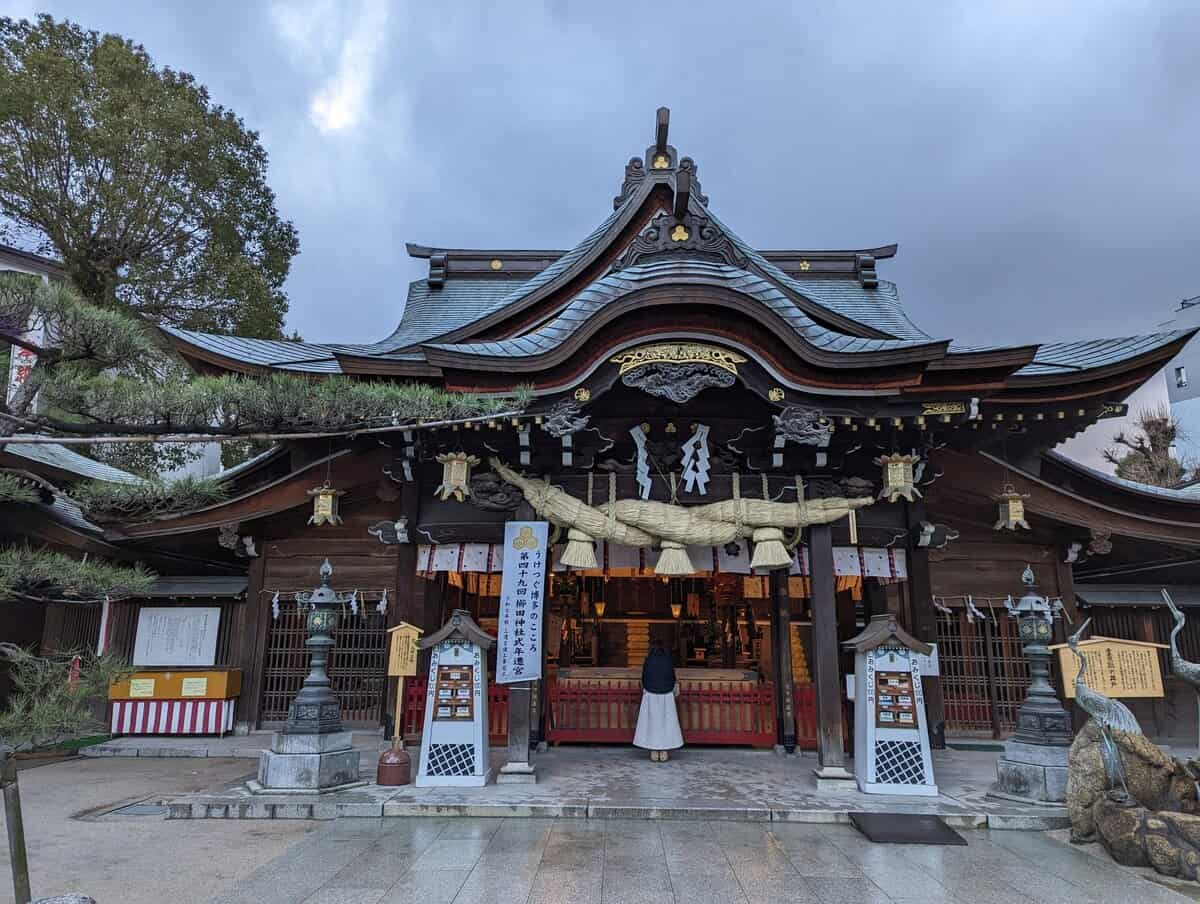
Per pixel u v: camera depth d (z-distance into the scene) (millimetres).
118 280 16875
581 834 6387
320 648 8070
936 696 10484
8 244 15594
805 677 12688
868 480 8836
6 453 10703
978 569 11859
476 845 6062
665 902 4855
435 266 15734
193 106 17656
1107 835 5762
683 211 9242
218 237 18078
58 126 15359
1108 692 8609
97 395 4762
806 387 7996
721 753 9953
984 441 9891
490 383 7992
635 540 8539
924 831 6332
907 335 12867
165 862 5664
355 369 9422
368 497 11867
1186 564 12070
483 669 8172
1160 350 9062
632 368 7961
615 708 10523
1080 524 11188
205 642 11711
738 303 7762
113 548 11852
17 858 4008
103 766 9633
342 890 5047
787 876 5352
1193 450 28812
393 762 7816
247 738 11062
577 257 11930
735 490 8578
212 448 16609
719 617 14336
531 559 8398
